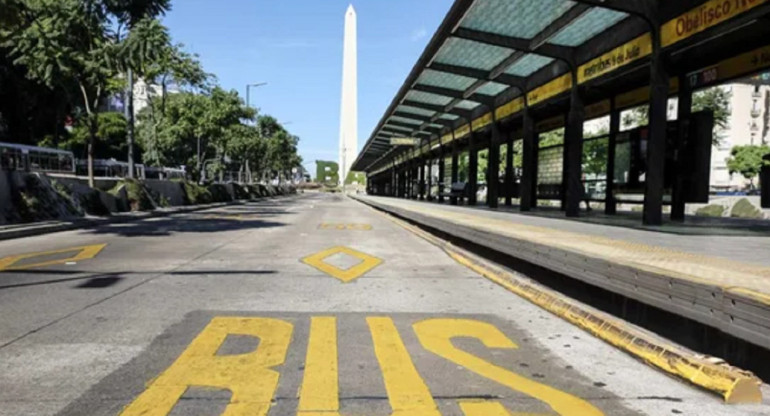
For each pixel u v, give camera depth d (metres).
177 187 30.67
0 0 17.27
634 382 3.73
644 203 10.98
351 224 19.27
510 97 20.05
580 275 5.69
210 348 4.37
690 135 11.97
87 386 3.54
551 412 3.20
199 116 36.84
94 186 22.42
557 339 4.80
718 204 19.70
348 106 128.88
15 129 41.31
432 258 10.30
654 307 4.66
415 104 25.77
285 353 4.28
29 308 5.73
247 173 59.81
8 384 3.58
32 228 13.91
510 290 7.04
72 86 22.59
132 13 20.05
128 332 4.84
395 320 5.40
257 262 9.28
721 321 3.61
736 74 10.59
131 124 25.73
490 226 10.23
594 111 16.94
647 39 11.28
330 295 6.57
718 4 8.94
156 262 9.16
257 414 3.12
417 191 44.12
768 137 90.06
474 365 4.06
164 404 3.26
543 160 20.94
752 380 3.37
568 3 11.95
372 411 3.19
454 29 13.23
